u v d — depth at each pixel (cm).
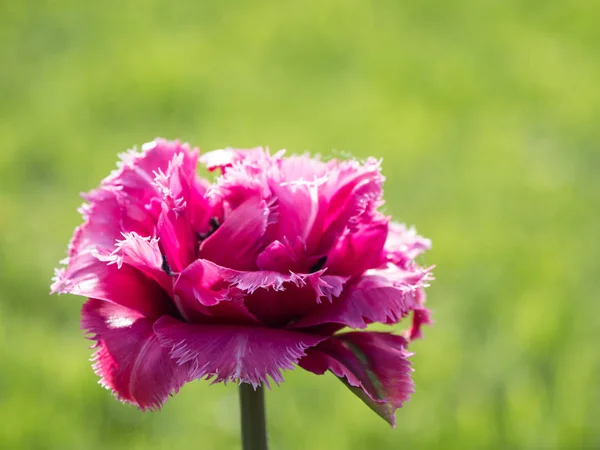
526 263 117
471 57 191
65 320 107
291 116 165
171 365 55
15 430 88
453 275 116
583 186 141
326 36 201
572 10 212
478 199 136
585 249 123
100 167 143
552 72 183
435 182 141
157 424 92
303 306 56
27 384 94
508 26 207
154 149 58
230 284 55
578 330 103
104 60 185
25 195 136
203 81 178
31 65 183
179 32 203
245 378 54
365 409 92
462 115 165
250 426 58
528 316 104
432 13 215
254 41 199
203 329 55
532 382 95
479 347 102
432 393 94
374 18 212
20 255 119
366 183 57
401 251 58
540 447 88
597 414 91
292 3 221
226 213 57
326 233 57
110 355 56
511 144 154
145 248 55
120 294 56
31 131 155
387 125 160
